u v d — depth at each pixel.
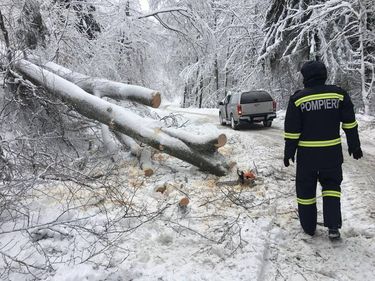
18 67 8.61
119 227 4.95
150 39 16.11
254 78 28.41
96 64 12.88
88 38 13.34
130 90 8.84
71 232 4.68
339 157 4.83
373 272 4.16
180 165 8.59
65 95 8.38
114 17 14.83
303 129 4.87
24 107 8.94
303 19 24.38
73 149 9.21
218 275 4.01
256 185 7.07
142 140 8.00
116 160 8.61
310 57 23.39
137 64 16.12
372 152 10.86
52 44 11.37
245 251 4.46
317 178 4.99
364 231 5.10
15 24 10.16
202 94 38.38
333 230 4.73
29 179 5.05
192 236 4.83
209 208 5.80
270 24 26.20
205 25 16.36
